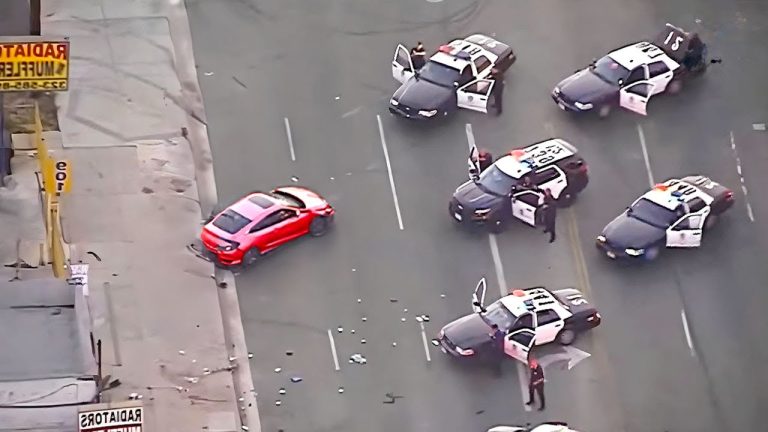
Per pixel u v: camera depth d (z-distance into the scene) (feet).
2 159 402.72
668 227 387.75
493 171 402.31
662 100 442.91
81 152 417.90
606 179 415.44
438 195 410.31
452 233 398.21
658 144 428.15
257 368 358.64
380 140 429.79
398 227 400.26
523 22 475.31
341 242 395.14
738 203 407.64
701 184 401.49
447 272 385.91
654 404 351.25
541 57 460.14
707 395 354.54
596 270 387.14
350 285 381.81
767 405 352.69
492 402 350.23
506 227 399.44
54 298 325.62
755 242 395.75
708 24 475.72
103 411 289.33
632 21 476.54
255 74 453.17
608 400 351.67
